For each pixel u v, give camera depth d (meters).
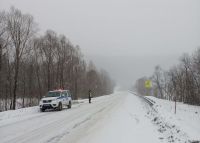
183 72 61.66
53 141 11.96
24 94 48.78
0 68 37.31
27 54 41.22
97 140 12.21
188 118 23.73
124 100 46.28
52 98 26.81
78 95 68.25
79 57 65.94
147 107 30.08
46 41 48.59
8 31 37.22
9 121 18.56
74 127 16.00
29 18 48.94
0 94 45.00
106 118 20.36
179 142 11.05
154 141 11.86
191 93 54.16
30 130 14.84
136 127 15.83
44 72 50.50
